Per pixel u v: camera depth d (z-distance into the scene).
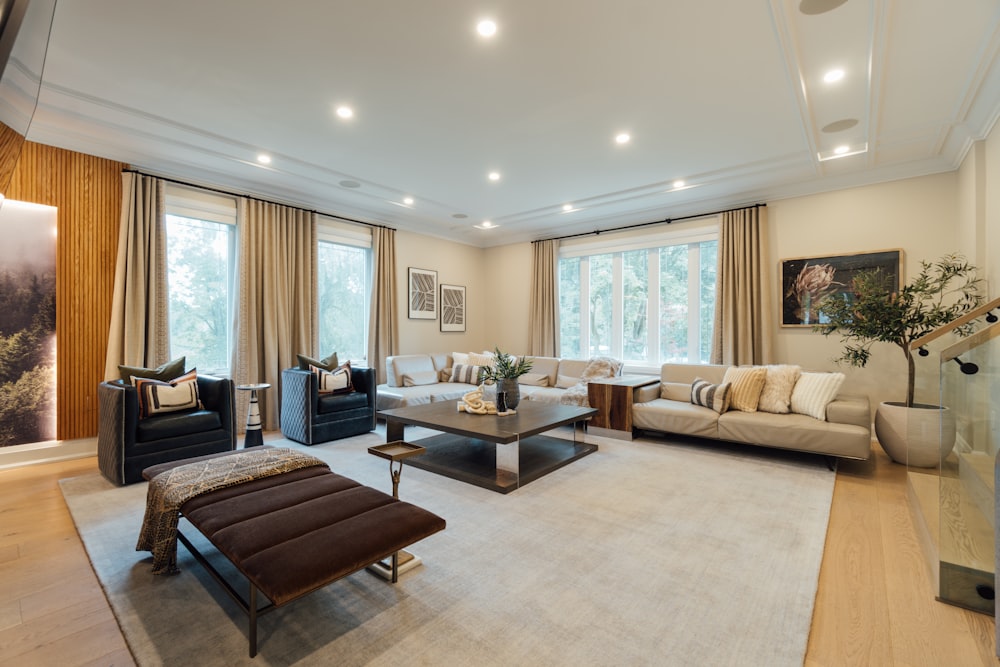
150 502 2.04
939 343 2.70
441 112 3.28
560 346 6.70
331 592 1.86
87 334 3.77
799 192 4.73
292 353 5.09
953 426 2.17
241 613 1.73
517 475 3.09
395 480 2.32
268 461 2.21
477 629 1.63
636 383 4.70
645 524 2.50
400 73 2.79
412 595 1.84
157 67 2.71
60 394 3.64
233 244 4.76
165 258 4.11
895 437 3.58
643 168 4.36
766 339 4.82
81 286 3.73
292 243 5.08
